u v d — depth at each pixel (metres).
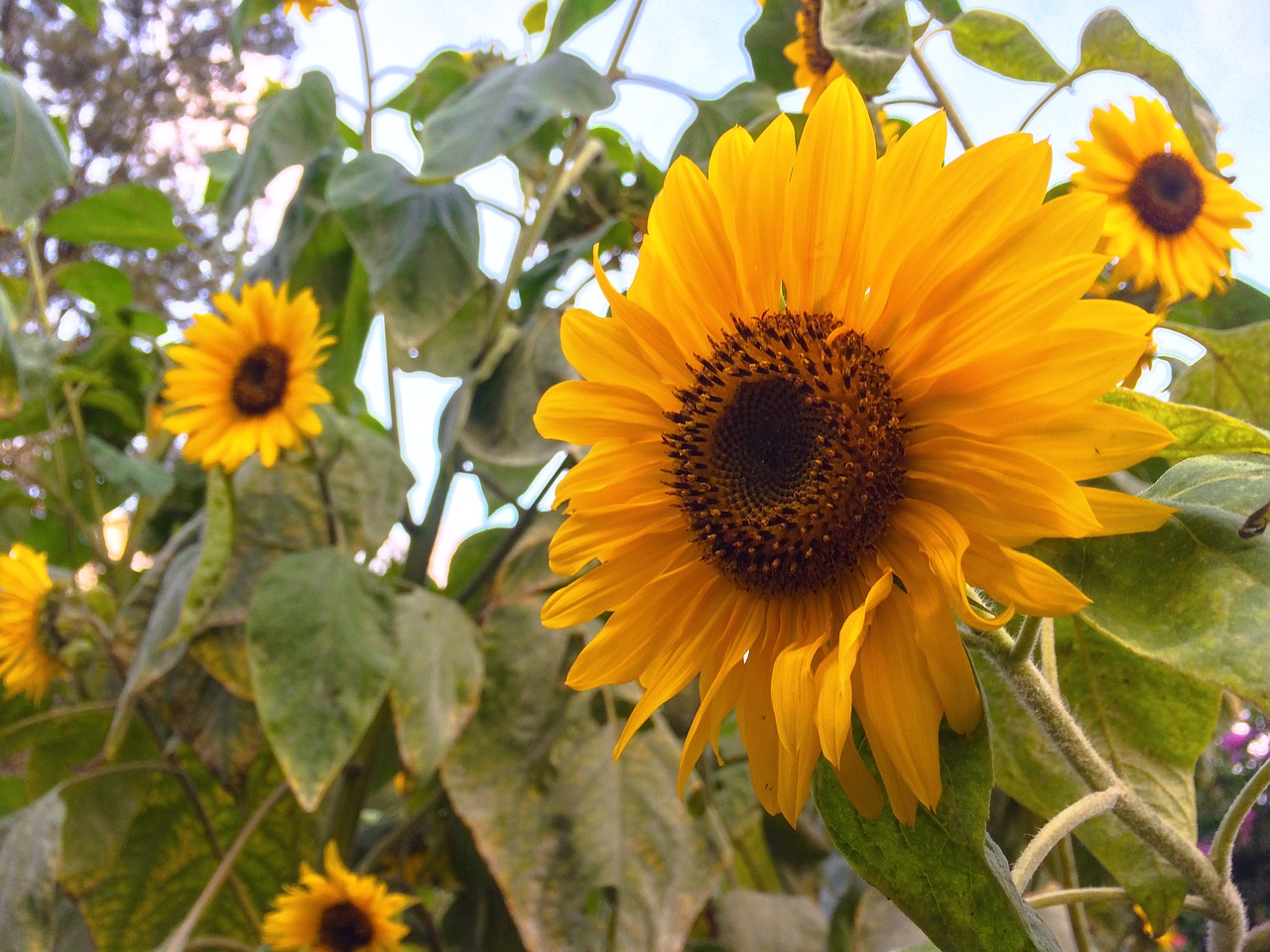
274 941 0.48
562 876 0.45
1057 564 0.23
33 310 0.89
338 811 0.54
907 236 0.24
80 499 0.82
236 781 0.54
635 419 0.28
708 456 0.27
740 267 0.26
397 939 0.47
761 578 0.25
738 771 0.61
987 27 0.37
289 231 0.68
